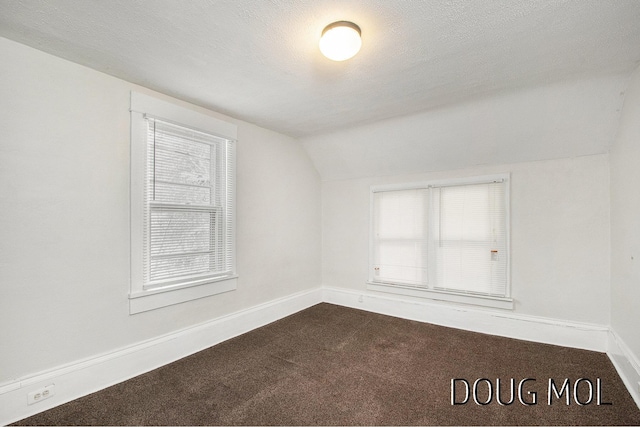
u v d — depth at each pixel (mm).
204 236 2752
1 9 1441
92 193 2049
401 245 3701
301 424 1706
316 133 3592
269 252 3461
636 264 2018
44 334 1835
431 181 3479
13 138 1736
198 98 2531
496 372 2270
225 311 2934
